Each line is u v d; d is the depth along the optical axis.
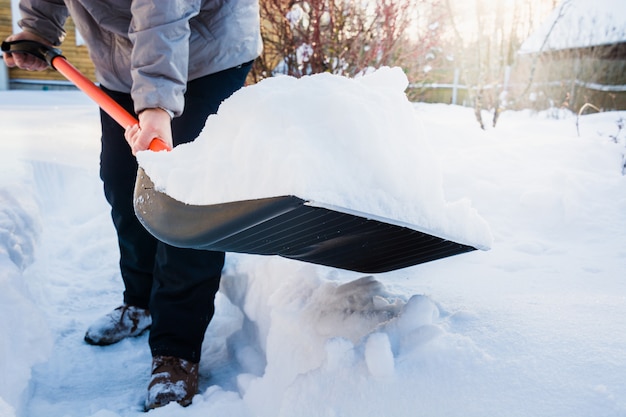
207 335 2.19
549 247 2.24
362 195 1.16
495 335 1.27
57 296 2.53
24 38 2.08
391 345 1.31
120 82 2.00
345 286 1.73
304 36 4.11
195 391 1.74
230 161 1.25
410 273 1.99
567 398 1.05
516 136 4.36
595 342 1.18
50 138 4.53
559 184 2.75
